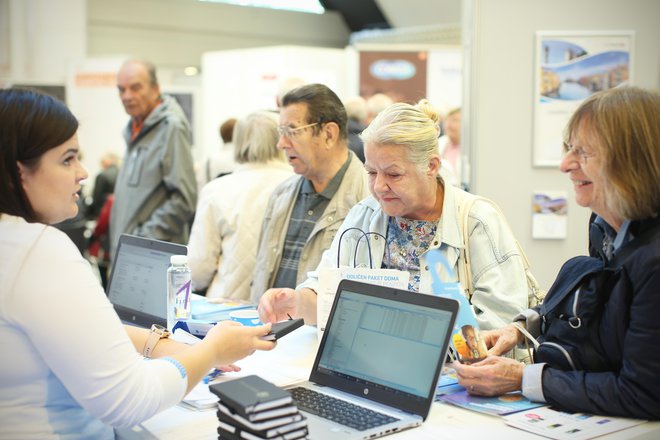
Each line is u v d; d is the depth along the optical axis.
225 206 3.15
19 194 1.41
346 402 1.58
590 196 1.58
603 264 1.63
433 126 1.96
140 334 1.89
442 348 1.50
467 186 3.86
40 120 1.41
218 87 8.13
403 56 8.23
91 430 1.48
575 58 3.70
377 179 1.96
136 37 10.71
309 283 2.24
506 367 1.63
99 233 6.22
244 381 1.41
